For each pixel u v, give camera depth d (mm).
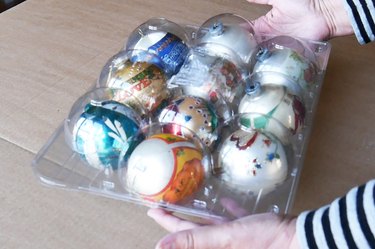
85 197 553
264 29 827
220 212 517
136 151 528
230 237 455
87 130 558
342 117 662
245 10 896
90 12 894
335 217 430
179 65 676
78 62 768
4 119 657
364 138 630
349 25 793
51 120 657
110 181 553
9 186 565
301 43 738
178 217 522
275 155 531
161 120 591
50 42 814
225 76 642
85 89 712
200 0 924
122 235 516
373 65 760
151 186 507
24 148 615
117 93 619
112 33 838
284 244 458
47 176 558
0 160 596
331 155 606
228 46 691
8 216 533
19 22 866
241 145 537
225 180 537
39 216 534
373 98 695
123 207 544
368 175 581
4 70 749
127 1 922
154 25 748
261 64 661
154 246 506
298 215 479
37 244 507
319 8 793
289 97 603
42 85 720
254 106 597
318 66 720
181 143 532
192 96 612
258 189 527
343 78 732
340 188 566
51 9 903
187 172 516
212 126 581
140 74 628
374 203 416
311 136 632
